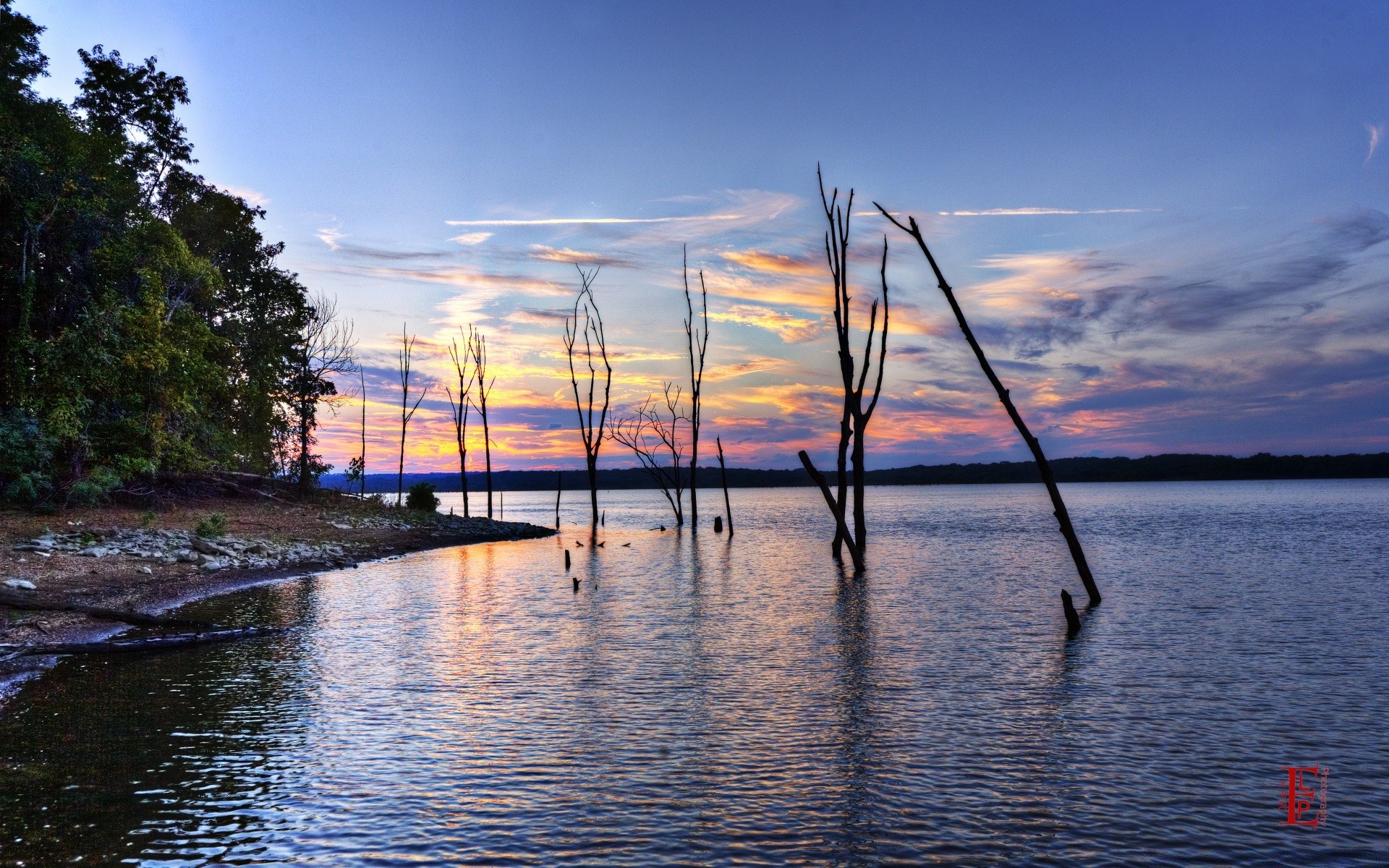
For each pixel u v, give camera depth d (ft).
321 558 92.07
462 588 77.25
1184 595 75.97
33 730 31.96
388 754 30.17
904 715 36.06
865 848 23.08
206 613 58.39
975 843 23.50
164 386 98.58
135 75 121.90
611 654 48.44
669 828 24.16
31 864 21.27
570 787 27.22
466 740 31.91
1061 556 116.57
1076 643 53.06
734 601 71.56
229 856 21.97
